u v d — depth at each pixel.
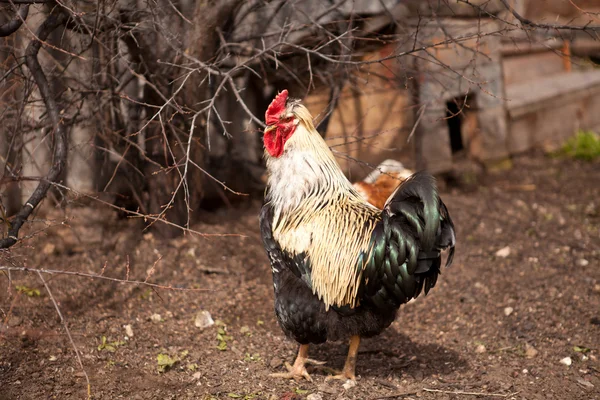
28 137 6.67
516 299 6.28
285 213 4.52
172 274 6.54
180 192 7.00
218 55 6.23
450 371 5.02
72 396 4.31
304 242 4.41
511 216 8.51
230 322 5.74
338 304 4.37
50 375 4.55
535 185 9.71
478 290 6.51
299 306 4.49
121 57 5.20
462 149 10.65
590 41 12.04
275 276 4.66
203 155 7.07
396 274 4.11
